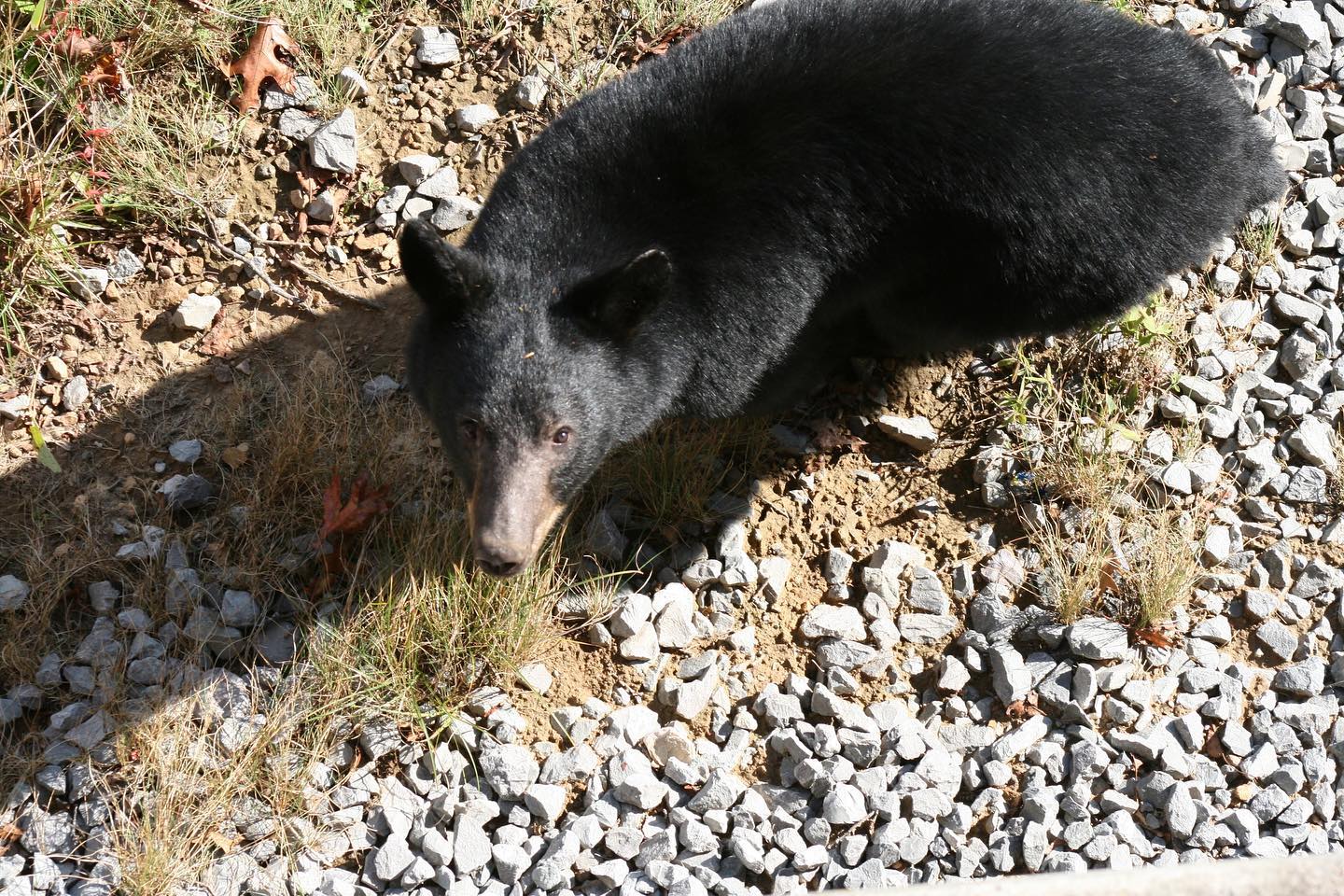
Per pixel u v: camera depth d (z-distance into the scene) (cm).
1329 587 376
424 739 364
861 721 366
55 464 376
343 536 374
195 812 357
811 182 372
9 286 388
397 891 355
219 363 388
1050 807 360
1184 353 394
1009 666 369
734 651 373
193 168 401
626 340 360
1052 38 377
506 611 368
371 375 389
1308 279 400
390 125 408
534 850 358
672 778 363
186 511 378
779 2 385
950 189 374
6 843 356
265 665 368
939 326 390
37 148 395
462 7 415
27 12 400
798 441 388
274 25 408
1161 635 372
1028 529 380
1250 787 362
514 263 362
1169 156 376
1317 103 414
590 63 413
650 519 382
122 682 364
